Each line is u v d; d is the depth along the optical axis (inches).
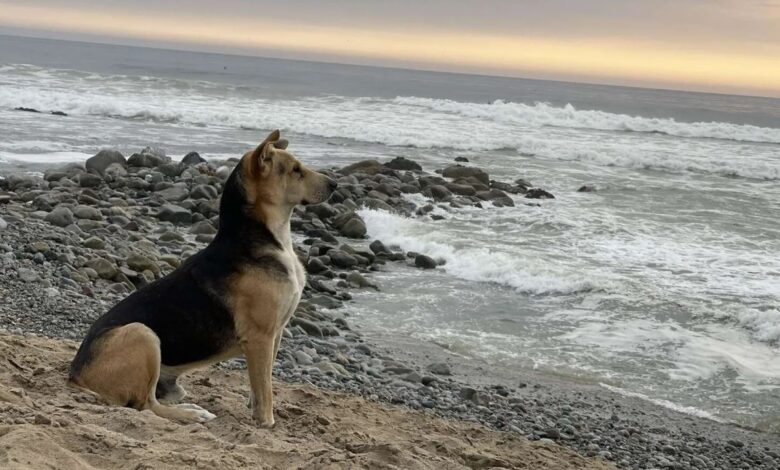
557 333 441.1
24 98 1283.2
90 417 179.3
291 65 4195.4
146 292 211.9
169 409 204.2
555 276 524.1
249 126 1262.3
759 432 339.0
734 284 534.9
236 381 268.4
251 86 1927.9
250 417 213.9
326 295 479.8
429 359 389.7
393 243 610.2
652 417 343.6
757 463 307.9
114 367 200.1
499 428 303.6
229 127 1242.0
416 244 600.1
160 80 1785.2
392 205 727.7
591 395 362.0
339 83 2465.6
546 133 1375.5
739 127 1533.0
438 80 3358.8
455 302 486.0
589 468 259.1
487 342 422.6
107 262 427.5
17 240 452.1
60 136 1000.9
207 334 206.5
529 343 424.2
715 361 408.2
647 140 1370.6
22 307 340.2
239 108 1423.5
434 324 446.3
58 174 702.5
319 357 356.5
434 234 633.0
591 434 312.8
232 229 211.5
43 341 267.4
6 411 174.4
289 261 213.3
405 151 1114.1
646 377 388.2
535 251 601.0
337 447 201.0
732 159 1149.7
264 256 208.5
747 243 656.4
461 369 379.9
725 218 754.2
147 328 202.7
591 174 994.1
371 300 484.4
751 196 882.8
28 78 1640.0
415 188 789.2
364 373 350.0
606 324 455.8
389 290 505.7
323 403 258.2
